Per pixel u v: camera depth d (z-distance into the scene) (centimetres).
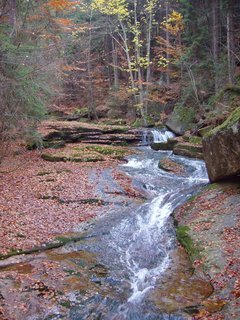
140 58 2795
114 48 3581
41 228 971
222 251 754
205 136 1211
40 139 1816
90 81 3275
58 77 1767
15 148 1845
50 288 670
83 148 1989
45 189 1279
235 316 543
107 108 3275
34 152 1916
